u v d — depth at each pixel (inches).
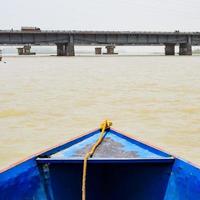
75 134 541.6
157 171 267.6
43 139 514.6
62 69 1893.5
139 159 253.8
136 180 271.6
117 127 584.4
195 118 647.1
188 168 249.1
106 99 867.4
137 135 531.2
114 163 252.7
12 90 1043.3
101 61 2822.3
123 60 3004.4
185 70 1815.9
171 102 820.0
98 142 296.4
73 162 254.4
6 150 463.2
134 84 1191.6
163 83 1216.8
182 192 246.7
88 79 1365.7
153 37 3804.1
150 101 839.1
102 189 269.6
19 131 561.9
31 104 800.9
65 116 671.8
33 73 1647.4
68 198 265.1
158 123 610.9
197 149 459.5
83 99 871.1
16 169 251.3
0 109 741.9
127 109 740.0
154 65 2250.2
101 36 3582.7
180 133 540.4
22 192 247.4
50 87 1114.1
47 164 267.4
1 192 233.0
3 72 1713.8
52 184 264.1
